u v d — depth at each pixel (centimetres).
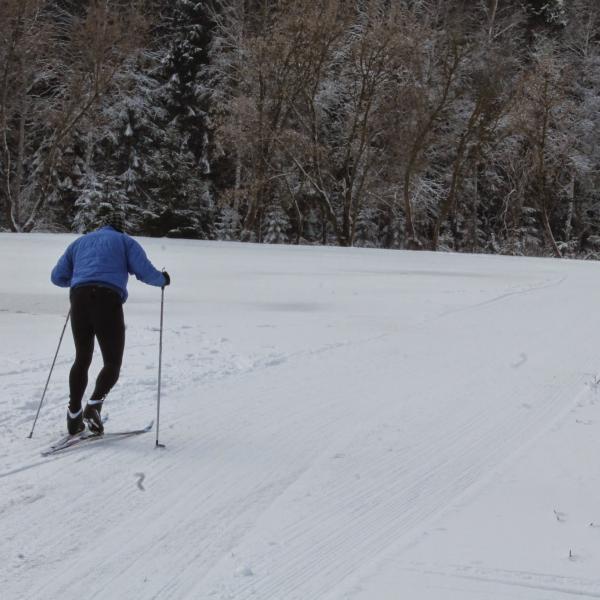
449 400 1074
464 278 3059
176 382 1134
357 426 939
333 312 1966
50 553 577
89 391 1059
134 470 761
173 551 586
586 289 2681
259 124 5825
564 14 7938
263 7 6300
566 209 8225
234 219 6906
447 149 7256
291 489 725
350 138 6300
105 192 6175
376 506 685
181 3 7131
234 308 2006
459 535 617
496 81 6269
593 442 879
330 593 521
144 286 2477
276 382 1158
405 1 6588
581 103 7419
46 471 749
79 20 5778
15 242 4034
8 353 1323
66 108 5975
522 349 1472
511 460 816
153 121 7175
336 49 6294
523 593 519
